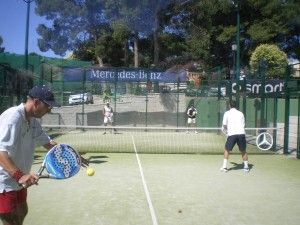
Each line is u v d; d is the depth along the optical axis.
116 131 23.75
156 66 48.84
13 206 3.96
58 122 24.92
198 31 48.25
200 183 9.84
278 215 7.20
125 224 6.57
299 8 48.34
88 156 14.31
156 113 26.91
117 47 56.16
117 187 9.27
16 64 31.59
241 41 49.09
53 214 7.11
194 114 23.66
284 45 53.28
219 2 47.00
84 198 8.24
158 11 48.31
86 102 25.86
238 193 8.84
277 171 11.68
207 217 7.01
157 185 9.55
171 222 6.70
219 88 22.59
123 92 27.11
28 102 3.90
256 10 48.38
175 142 18.88
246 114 19.88
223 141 19.41
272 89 17.06
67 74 24.70
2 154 3.68
